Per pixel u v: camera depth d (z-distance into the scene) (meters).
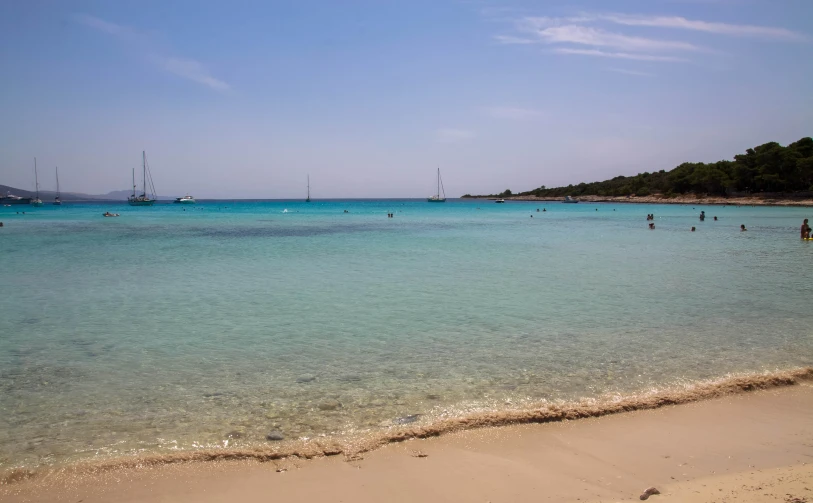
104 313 13.63
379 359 9.68
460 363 9.40
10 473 5.66
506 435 6.56
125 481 5.53
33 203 142.25
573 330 11.69
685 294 16.05
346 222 66.00
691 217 73.56
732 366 9.10
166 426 6.83
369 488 5.36
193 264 23.78
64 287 17.58
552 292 16.50
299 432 6.65
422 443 6.36
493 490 5.30
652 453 6.09
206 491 5.33
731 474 5.58
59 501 5.16
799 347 10.22
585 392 7.96
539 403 7.53
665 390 7.99
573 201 189.50
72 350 10.29
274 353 10.07
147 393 8.00
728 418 7.05
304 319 12.89
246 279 19.34
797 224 55.97
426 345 10.56
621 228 52.50
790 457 5.97
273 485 5.43
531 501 5.09
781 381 8.23
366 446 6.25
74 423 6.93
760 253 28.39
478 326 12.12
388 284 18.14
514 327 12.00
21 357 9.82
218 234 43.75
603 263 24.09
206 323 12.51
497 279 19.27
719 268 22.19
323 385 8.33
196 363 9.47
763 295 15.80
